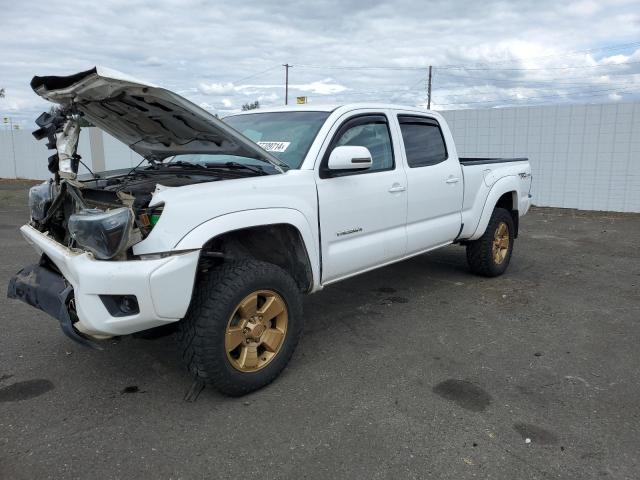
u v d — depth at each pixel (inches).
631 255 294.4
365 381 141.5
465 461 106.6
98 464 105.5
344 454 109.0
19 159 872.3
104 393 134.9
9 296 143.6
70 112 135.5
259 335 133.1
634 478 101.2
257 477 101.9
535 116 493.0
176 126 136.0
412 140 194.7
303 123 166.4
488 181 228.1
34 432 116.6
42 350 160.6
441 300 211.3
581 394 134.3
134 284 110.7
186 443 112.9
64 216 143.4
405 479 101.2
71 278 119.8
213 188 124.5
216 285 124.5
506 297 215.5
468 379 142.7
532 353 159.9
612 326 182.4
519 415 124.1
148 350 161.0
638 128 444.5
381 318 190.4
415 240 191.5
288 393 134.9
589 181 476.7
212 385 126.3
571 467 104.5
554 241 335.9
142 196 120.7
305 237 144.7
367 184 166.7
